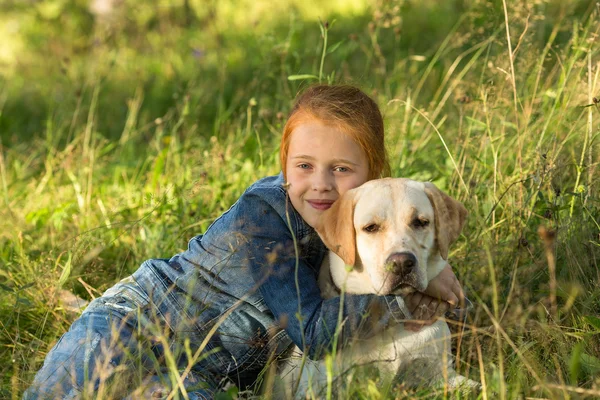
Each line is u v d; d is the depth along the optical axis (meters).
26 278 4.52
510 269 4.21
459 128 5.14
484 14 5.84
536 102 5.12
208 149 6.36
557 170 4.53
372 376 3.30
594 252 4.12
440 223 3.47
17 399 3.35
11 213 5.34
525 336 3.73
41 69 10.47
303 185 3.69
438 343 3.50
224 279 3.66
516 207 4.51
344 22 10.20
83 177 6.06
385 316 3.40
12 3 12.23
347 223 3.49
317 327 3.43
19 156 7.11
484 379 3.09
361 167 3.73
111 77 9.32
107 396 3.24
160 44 10.46
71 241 4.91
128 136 6.87
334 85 3.92
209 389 3.49
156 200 4.69
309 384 3.08
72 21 11.43
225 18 11.08
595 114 4.79
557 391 3.14
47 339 4.16
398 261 3.31
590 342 3.57
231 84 8.23
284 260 3.61
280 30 10.06
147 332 3.60
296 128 3.73
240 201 3.74
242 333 3.69
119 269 4.75
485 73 5.74
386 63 8.17
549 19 7.00
